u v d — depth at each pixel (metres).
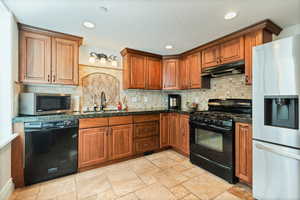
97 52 2.87
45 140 1.92
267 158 1.49
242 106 2.31
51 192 1.72
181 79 3.21
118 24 1.94
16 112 1.89
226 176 1.95
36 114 1.91
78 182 1.93
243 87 2.40
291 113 1.35
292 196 1.32
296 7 1.56
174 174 2.14
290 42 1.31
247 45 2.04
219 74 2.54
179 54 3.23
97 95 2.87
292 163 1.32
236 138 1.88
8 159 1.66
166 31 2.13
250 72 2.00
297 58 1.27
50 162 1.96
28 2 1.49
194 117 2.44
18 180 1.79
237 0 1.45
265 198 1.51
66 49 2.27
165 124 3.07
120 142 2.51
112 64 3.00
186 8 1.58
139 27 2.02
